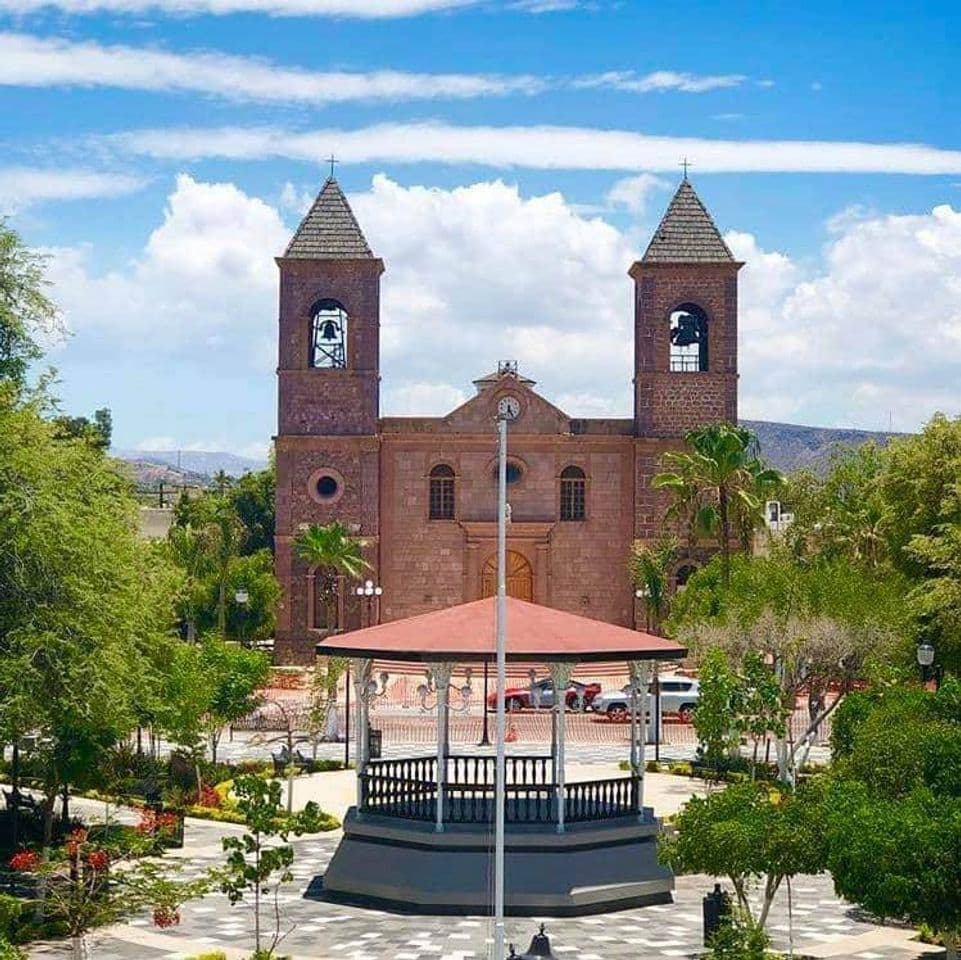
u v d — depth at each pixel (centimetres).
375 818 3394
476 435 7856
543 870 3225
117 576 3562
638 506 7788
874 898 2472
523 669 7312
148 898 2700
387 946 2905
